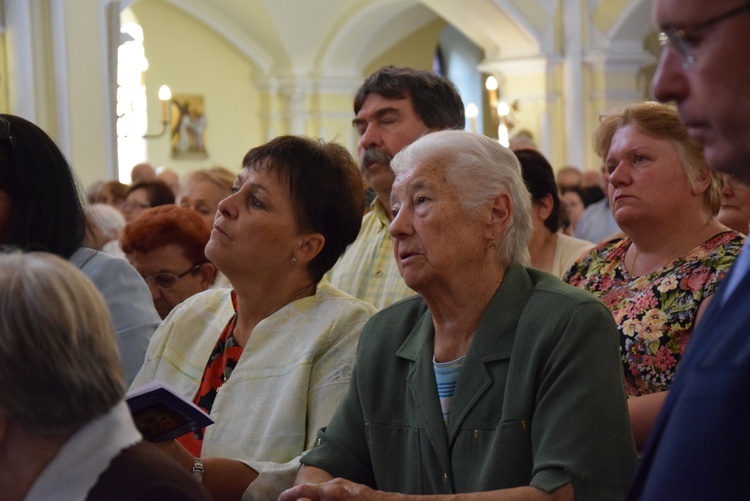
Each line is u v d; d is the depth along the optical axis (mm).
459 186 2318
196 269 3803
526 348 2229
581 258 3271
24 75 9609
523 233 2393
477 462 2234
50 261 1617
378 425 2414
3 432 1574
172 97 17047
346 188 2861
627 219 2959
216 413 2717
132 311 2977
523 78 15094
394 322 2508
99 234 4281
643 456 1522
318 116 17562
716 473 1316
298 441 2623
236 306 2961
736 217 3482
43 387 1539
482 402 2256
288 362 2730
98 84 9797
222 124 17578
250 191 2793
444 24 19531
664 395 2721
